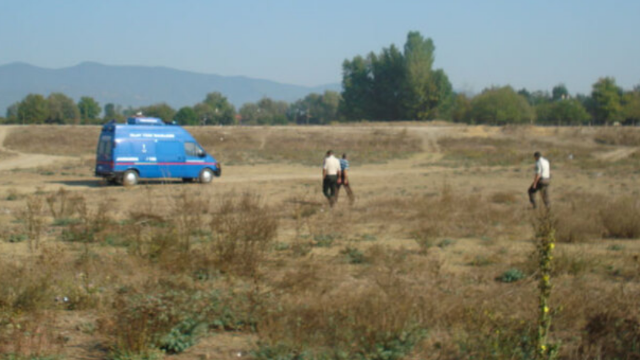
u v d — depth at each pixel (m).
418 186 28.27
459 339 6.02
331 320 6.33
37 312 7.00
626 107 96.31
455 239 13.43
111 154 26.92
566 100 95.81
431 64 105.06
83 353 5.80
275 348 5.71
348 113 113.81
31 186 26.86
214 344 6.15
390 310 6.46
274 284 8.24
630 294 7.91
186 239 10.59
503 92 93.06
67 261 9.70
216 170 29.39
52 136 61.38
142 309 6.33
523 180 31.55
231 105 148.00
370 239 13.24
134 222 13.85
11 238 12.16
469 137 62.22
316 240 12.79
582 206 17.67
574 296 7.67
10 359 5.42
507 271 9.41
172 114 106.25
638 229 13.87
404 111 107.88
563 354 5.89
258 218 12.00
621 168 39.53
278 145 59.22
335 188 19.34
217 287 8.06
